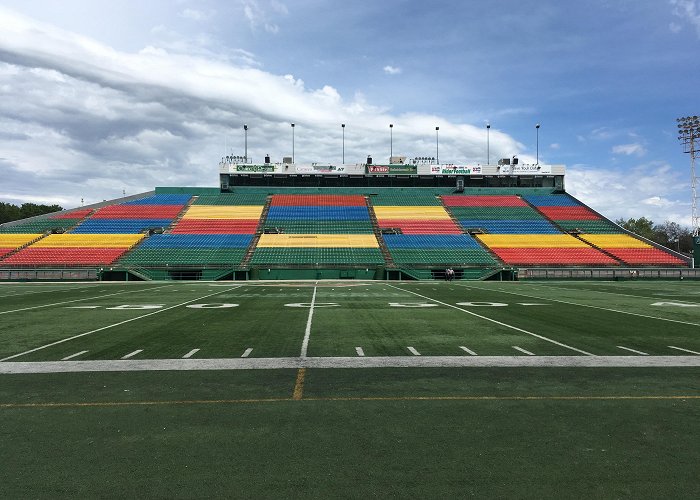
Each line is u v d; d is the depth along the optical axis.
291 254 54.38
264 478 5.38
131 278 49.75
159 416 7.45
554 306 23.61
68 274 48.16
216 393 8.69
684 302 25.77
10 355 11.99
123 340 14.04
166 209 68.19
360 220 66.00
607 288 37.53
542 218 67.94
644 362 11.21
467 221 66.38
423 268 51.88
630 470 5.60
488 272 52.28
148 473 5.50
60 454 6.03
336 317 19.27
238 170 74.38
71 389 8.94
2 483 5.27
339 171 75.12
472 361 11.30
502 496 5.00
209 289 35.94
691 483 5.30
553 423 7.14
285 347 12.99
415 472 5.54
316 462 5.80
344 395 8.57
